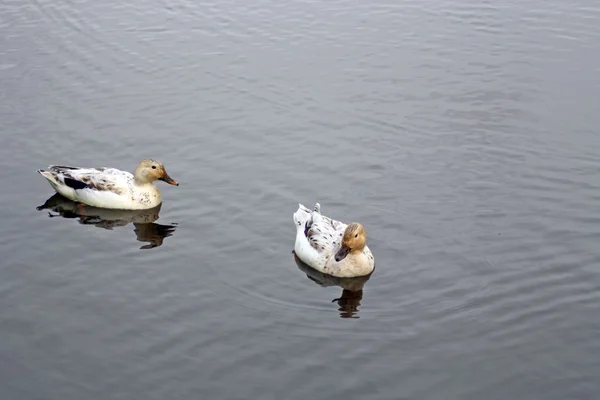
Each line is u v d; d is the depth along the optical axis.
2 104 24.69
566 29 28.59
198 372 14.70
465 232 18.75
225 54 27.56
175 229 19.25
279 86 25.61
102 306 16.53
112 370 14.79
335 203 19.92
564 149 22.12
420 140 22.72
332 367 14.76
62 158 22.14
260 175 21.20
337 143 22.61
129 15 30.33
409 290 16.88
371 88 25.41
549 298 16.50
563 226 18.91
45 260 18.12
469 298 16.56
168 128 23.59
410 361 14.88
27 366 14.91
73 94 25.31
